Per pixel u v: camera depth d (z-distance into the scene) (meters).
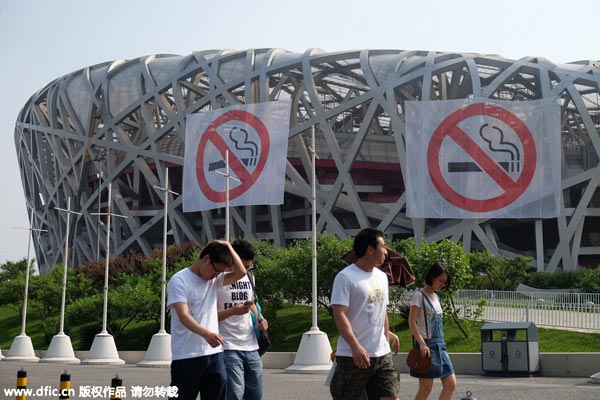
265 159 59.16
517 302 34.88
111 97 76.38
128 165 75.31
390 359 7.90
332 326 41.84
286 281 40.94
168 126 71.81
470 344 31.92
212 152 61.28
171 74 73.31
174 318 8.04
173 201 73.56
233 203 59.47
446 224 63.81
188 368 7.86
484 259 53.38
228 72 70.12
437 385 18.42
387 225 65.19
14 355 38.62
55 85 83.31
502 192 56.03
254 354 9.43
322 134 71.38
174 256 60.44
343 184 65.12
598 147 60.12
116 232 78.31
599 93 62.44
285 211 72.06
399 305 38.28
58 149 83.06
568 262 60.44
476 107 56.94
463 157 56.62
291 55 69.75
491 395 15.66
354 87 69.12
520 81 65.88
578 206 61.09
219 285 8.77
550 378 20.88
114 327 47.53
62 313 37.81
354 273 7.87
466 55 64.38
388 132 73.06
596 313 30.28
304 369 25.58
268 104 60.12
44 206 89.50
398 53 68.06
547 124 56.66
